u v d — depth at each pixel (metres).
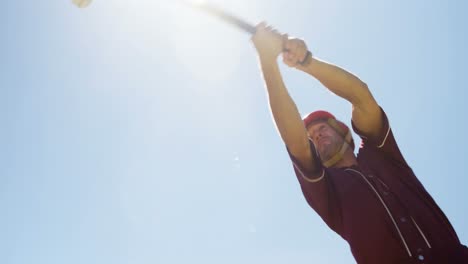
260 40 3.82
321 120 4.23
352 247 3.55
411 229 3.43
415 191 3.72
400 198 3.63
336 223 3.72
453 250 3.38
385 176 3.80
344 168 3.98
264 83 3.90
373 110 3.97
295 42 3.88
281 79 3.77
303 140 3.69
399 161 3.86
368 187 3.67
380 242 3.43
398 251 3.38
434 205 3.70
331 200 3.70
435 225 3.49
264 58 3.82
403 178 3.78
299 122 3.71
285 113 3.71
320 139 4.14
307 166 3.68
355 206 3.60
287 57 3.93
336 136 4.13
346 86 4.04
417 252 3.35
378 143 3.94
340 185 3.75
